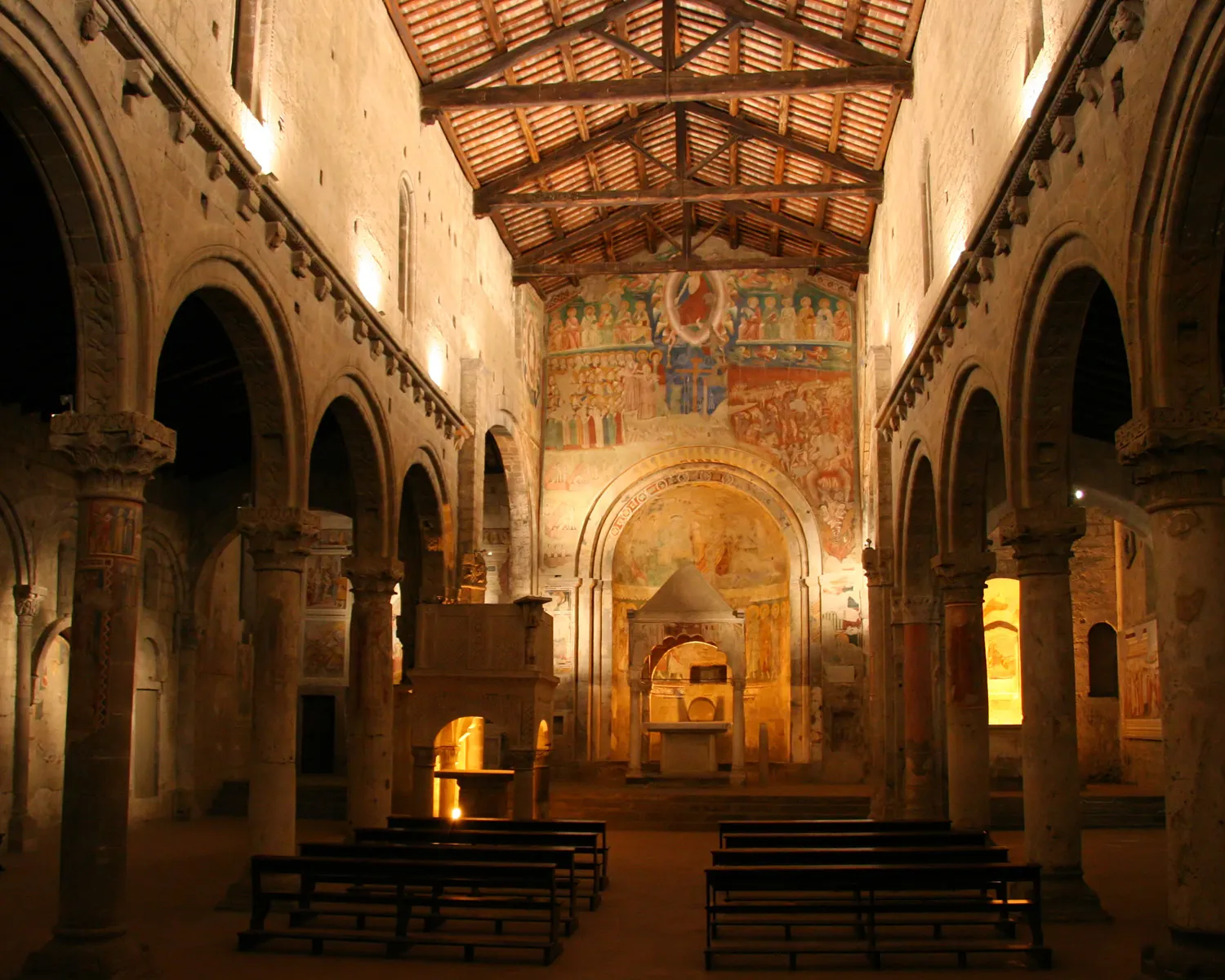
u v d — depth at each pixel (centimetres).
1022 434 1480
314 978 1168
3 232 1495
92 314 1155
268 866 1308
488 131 2697
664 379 3666
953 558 1905
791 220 3247
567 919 1420
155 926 1423
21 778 2145
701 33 2600
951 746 1909
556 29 2384
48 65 1041
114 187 1146
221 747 2938
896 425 2511
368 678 2048
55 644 2295
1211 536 1045
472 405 2720
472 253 2836
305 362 1677
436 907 1351
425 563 2530
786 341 3644
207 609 2830
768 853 1372
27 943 1334
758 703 3728
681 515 3847
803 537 3544
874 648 2848
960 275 1744
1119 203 1124
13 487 2147
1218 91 939
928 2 2158
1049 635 1476
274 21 1616
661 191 2795
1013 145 1546
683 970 1216
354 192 1966
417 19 2253
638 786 3186
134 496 1169
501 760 3002
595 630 3578
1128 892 1683
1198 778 1029
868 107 2600
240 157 1416
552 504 3641
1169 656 1056
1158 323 1044
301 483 1636
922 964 1231
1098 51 1155
